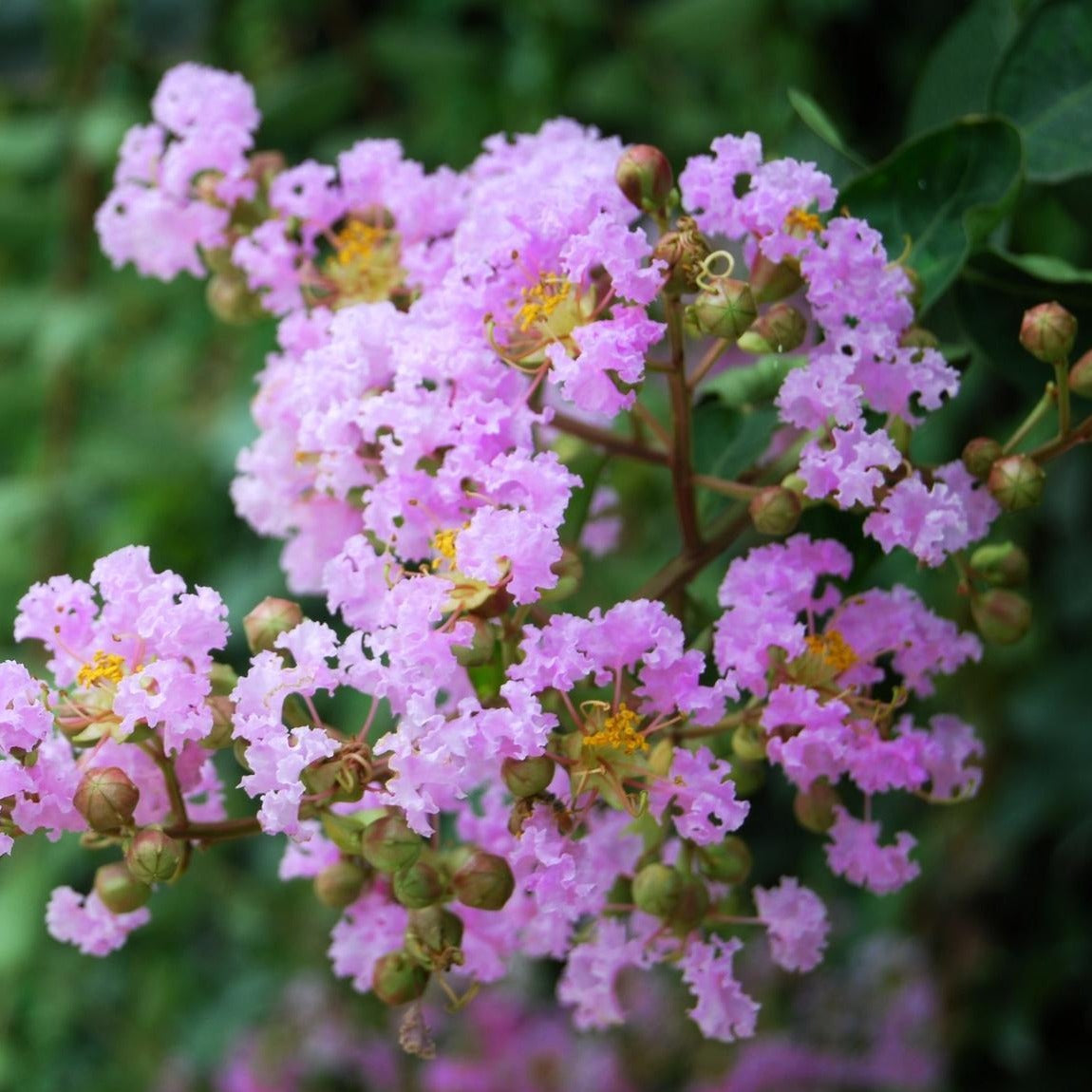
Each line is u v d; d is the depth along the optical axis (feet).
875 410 1.41
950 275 1.50
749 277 1.41
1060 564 2.42
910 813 2.59
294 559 1.50
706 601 1.55
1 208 2.67
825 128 1.55
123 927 1.37
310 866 1.42
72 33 2.66
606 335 1.33
